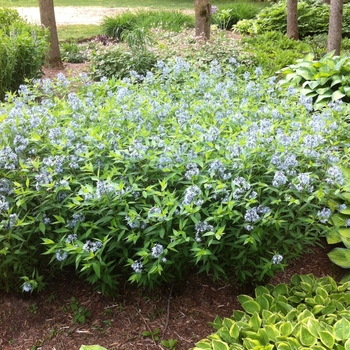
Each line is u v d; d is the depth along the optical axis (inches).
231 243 121.6
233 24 584.4
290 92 202.1
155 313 132.3
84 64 387.2
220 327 121.7
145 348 122.7
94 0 937.5
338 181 131.6
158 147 142.1
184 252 121.0
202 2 370.6
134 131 147.1
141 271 117.8
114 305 134.7
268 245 127.3
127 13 546.3
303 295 130.2
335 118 181.3
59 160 128.4
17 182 128.7
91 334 126.9
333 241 149.0
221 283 141.6
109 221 123.5
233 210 120.8
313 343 108.3
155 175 132.1
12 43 270.5
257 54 361.7
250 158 131.2
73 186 131.9
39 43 288.4
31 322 131.1
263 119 158.2
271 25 528.1
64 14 750.5
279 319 119.6
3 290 138.9
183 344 123.7
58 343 124.9
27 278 125.0
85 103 178.7
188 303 135.6
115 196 120.3
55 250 118.0
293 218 125.0
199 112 174.4
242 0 876.0
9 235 118.1
